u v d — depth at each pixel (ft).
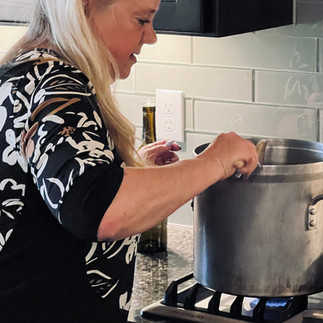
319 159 5.28
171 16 5.42
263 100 6.35
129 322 5.14
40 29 4.28
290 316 4.97
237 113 6.50
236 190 4.75
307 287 4.89
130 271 4.48
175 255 6.24
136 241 4.50
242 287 4.88
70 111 3.75
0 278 4.09
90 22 4.25
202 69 6.57
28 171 3.92
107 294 4.33
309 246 4.83
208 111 6.63
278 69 6.23
